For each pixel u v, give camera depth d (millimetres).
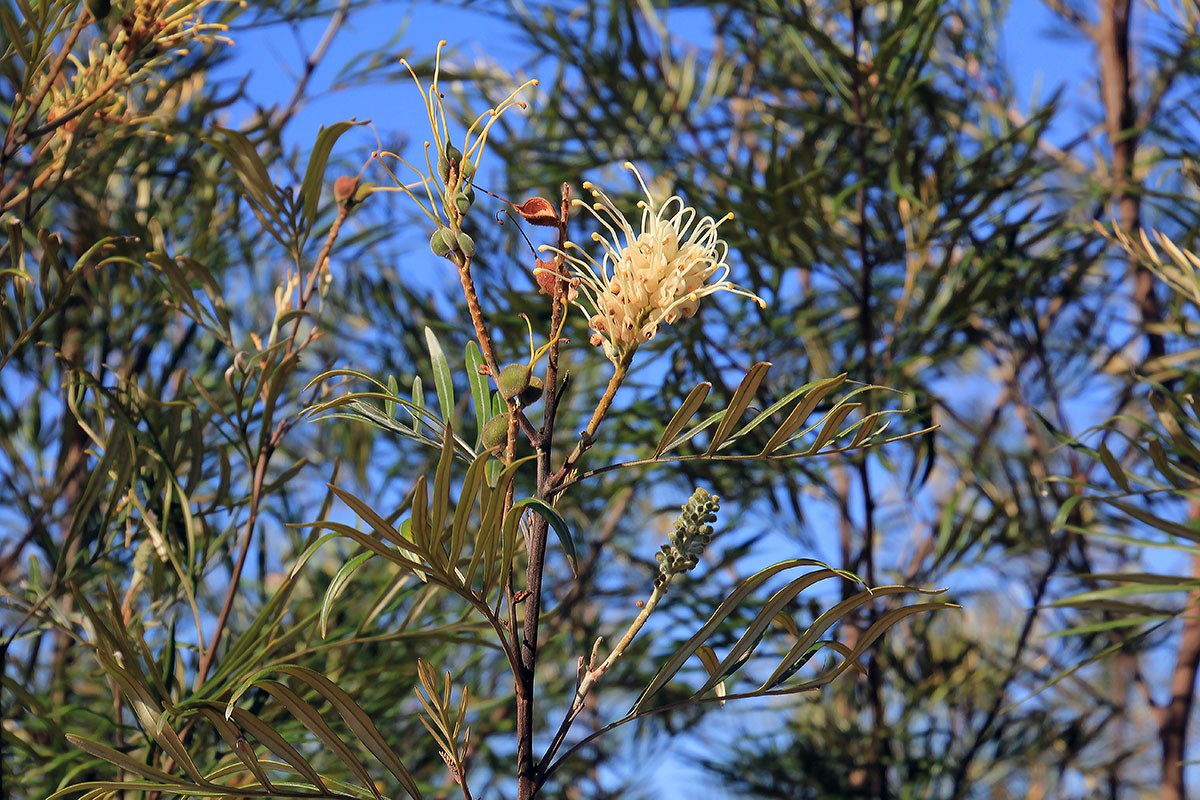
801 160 2672
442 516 1504
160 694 1664
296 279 1907
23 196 1856
